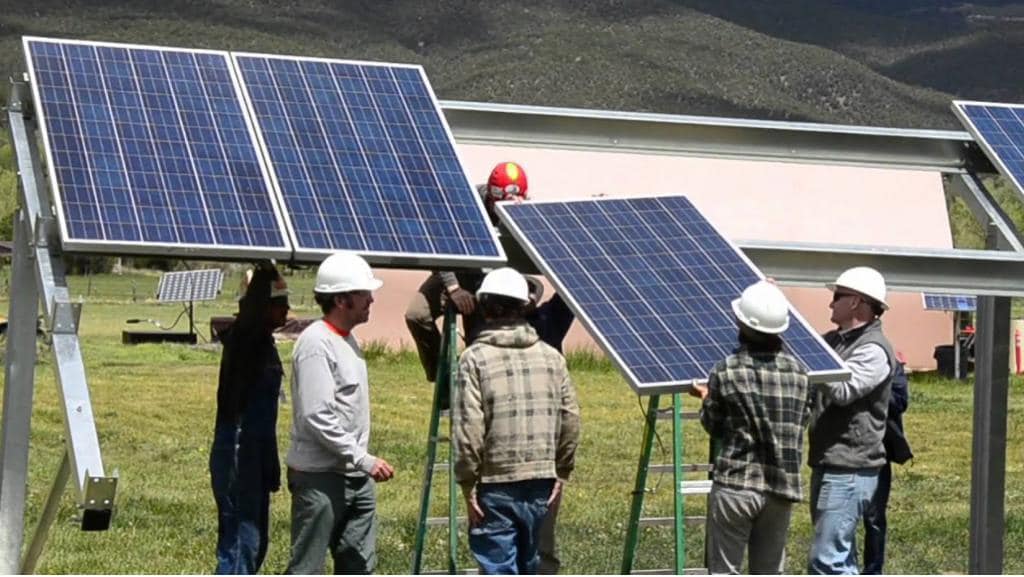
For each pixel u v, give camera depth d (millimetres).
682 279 10734
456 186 10836
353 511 10156
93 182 9898
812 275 11781
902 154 13430
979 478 13070
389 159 10930
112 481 8469
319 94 11367
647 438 10328
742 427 9758
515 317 10055
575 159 33469
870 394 11055
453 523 10648
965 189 13422
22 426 10258
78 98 10594
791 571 14070
